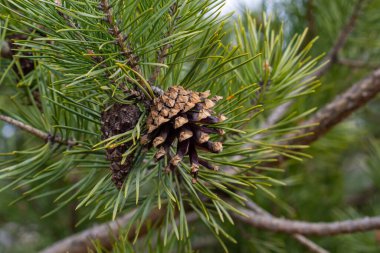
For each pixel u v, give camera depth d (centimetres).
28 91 39
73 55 33
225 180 37
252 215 50
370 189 89
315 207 75
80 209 76
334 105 51
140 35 32
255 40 42
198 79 35
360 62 63
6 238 86
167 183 36
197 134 32
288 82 41
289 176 71
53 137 39
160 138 32
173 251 51
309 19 66
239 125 39
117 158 34
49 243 77
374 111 86
